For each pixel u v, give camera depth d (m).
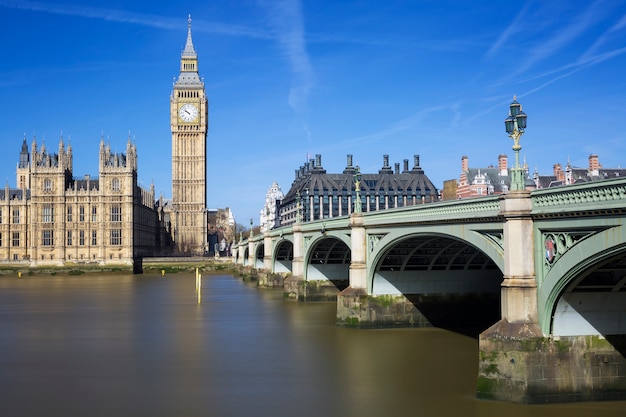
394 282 65.56
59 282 163.00
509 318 36.97
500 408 36.06
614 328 36.56
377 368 48.22
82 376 47.38
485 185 146.38
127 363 51.81
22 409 39.16
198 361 52.28
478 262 66.56
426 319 65.75
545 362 35.84
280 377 46.28
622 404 35.69
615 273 35.16
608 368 36.31
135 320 78.38
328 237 79.75
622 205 29.55
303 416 37.03
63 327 72.44
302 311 84.56
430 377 44.91
